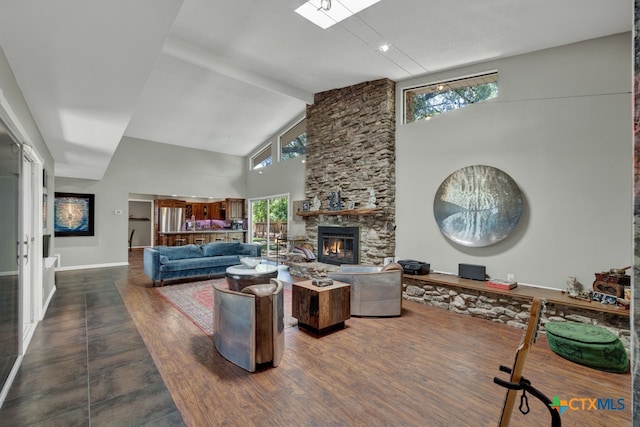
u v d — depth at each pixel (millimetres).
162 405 2125
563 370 2617
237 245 6852
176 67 5418
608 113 3422
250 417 2006
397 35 3713
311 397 2217
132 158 8289
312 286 3541
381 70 4898
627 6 2920
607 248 3416
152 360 2750
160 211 10016
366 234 5641
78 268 7457
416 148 5105
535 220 3881
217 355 2850
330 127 6395
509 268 4090
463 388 2344
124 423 1950
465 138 4512
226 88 6254
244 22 3877
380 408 2102
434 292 4398
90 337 3244
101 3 1704
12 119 2449
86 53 2205
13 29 1907
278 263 7234
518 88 4031
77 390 2295
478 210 4297
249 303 2562
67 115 3336
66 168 6281
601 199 3449
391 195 5336
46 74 2479
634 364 631
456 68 4602
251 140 9117
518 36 3541
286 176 8273
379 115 5410
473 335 3357
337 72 5141
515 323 3633
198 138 8609
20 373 2523
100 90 2779
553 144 3752
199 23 4012
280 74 5395
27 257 3486
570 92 3650
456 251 4609
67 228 7367
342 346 3057
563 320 3344
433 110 5043
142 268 7500
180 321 3748
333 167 6305
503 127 4145
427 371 2586
